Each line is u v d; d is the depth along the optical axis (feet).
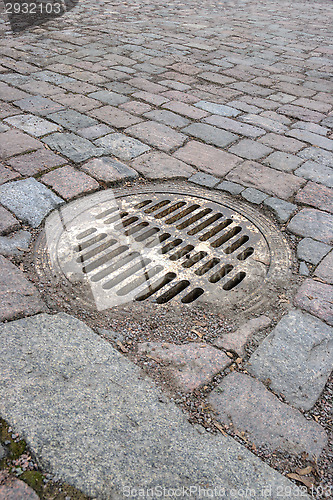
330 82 18.43
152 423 5.64
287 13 32.63
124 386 6.13
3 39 22.54
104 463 5.12
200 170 11.86
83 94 16.01
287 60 21.11
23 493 4.81
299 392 6.29
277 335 7.21
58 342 6.74
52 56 20.03
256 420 5.84
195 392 6.18
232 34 25.38
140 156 12.31
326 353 6.93
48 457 5.13
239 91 17.08
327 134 14.03
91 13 29.17
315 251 9.20
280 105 15.99
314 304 7.86
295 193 11.05
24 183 10.73
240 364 6.69
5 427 5.41
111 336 7.05
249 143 13.26
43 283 8.01
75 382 6.09
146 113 14.80
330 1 39.55
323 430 5.81
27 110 14.51
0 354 6.39
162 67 19.24
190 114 14.89
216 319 7.54
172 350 6.86
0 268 8.20
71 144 12.61
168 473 5.08
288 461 5.41
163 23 27.25
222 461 5.28
